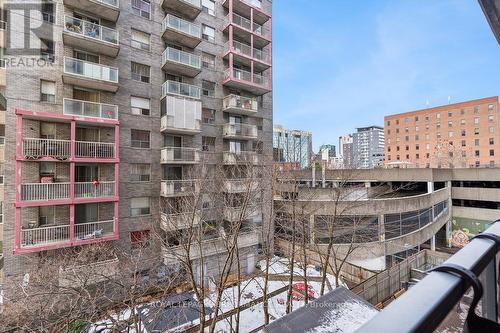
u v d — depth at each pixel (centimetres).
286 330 243
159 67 1778
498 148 5034
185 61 1795
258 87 2166
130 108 1650
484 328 89
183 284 1373
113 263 1273
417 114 6197
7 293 1016
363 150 10244
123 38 1633
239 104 2056
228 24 2044
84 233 1409
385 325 69
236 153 1938
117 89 1562
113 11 1513
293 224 1346
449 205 2773
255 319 1184
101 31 1466
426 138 6031
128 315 1073
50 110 1384
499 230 122
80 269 1095
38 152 1311
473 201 2814
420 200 2092
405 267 1444
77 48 1477
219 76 2086
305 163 2409
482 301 116
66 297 997
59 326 851
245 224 1886
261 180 1567
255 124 2267
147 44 1747
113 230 1498
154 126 1741
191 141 1902
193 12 1877
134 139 1662
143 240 1455
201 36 1939
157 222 1608
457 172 2814
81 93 1508
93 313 867
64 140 1345
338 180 2044
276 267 1788
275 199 1767
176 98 1733
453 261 96
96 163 1502
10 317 848
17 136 1238
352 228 1595
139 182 1655
